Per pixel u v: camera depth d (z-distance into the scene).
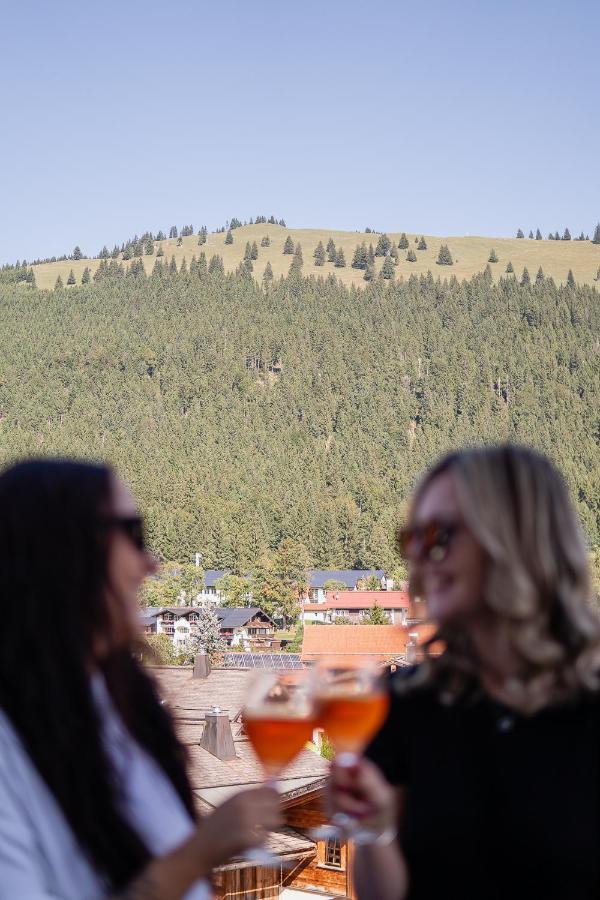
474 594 2.14
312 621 151.88
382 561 182.62
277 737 2.05
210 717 17.62
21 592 1.92
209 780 15.97
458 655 2.21
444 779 2.20
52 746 1.86
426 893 2.21
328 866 18.81
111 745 1.97
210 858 1.80
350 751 2.09
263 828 1.86
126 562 2.02
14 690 1.89
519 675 2.12
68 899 1.85
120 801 1.93
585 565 2.12
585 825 2.09
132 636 2.07
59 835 1.86
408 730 2.27
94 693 2.00
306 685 2.08
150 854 1.94
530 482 2.12
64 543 1.94
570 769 2.12
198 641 112.69
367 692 2.07
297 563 165.12
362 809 2.09
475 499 2.09
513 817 2.13
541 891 2.11
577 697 2.11
